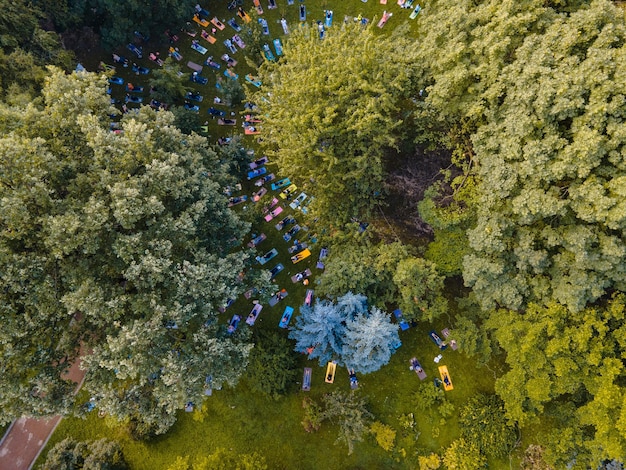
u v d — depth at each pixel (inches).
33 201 1082.7
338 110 1322.6
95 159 1127.0
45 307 1069.8
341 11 2003.0
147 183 1145.4
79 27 1927.9
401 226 1550.2
